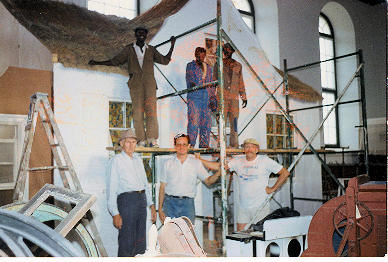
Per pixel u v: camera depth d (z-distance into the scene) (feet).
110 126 14.17
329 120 24.40
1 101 11.51
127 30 14.10
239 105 18.33
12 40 11.71
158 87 15.35
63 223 7.07
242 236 9.15
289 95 20.56
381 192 8.23
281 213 11.18
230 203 16.97
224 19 18.16
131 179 11.73
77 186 10.61
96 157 13.25
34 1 12.01
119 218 11.46
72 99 12.81
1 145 11.55
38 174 11.93
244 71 18.71
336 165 22.33
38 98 10.50
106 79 13.75
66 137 12.60
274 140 20.02
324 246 8.62
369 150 24.04
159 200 12.92
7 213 4.36
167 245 4.91
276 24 21.18
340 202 8.61
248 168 13.06
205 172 13.03
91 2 15.05
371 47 25.70
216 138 15.98
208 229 16.07
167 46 15.70
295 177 20.34
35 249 6.01
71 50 12.75
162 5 14.89
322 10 25.09
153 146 13.65
